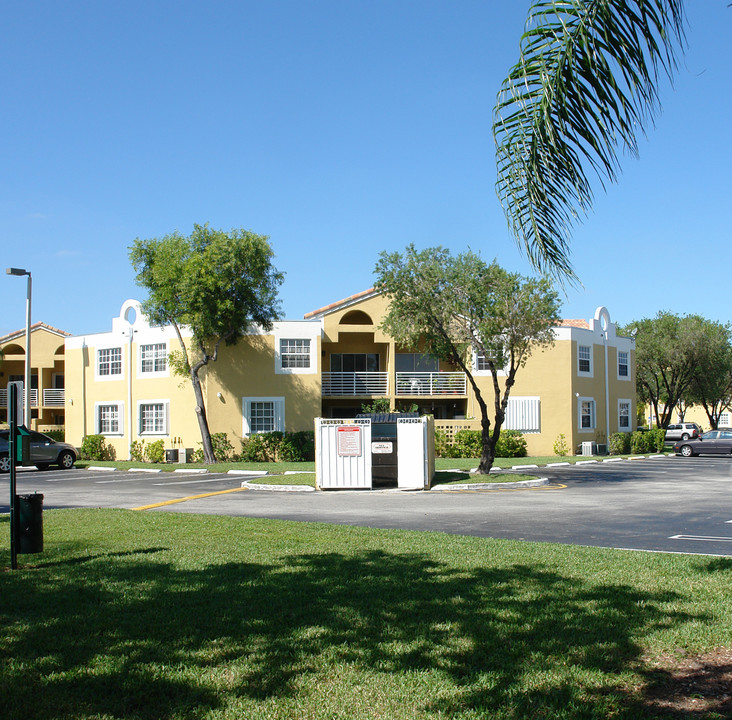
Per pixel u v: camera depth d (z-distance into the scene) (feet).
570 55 16.12
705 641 19.76
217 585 26.08
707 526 42.47
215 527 40.50
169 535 37.52
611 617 21.86
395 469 67.56
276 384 111.34
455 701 16.11
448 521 45.06
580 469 93.71
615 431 136.15
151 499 61.67
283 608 23.09
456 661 18.47
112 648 19.48
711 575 27.35
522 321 72.54
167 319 103.45
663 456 127.44
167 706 15.94
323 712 15.64
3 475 92.68
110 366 122.72
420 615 22.25
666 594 24.47
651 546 35.65
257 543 34.91
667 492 63.57
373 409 114.73
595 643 19.65
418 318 72.23
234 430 110.01
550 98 16.29
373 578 26.99
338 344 122.72
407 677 17.44
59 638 20.33
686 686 16.96
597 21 15.88
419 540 35.70
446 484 67.56
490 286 72.69
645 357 172.55
